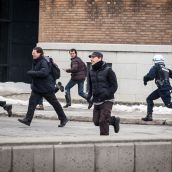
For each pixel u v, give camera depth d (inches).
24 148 697.0
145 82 1214.3
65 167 715.4
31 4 2007.9
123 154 744.3
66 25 1678.2
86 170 725.9
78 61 1443.2
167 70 1219.2
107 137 761.0
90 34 1659.7
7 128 1064.2
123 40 1637.6
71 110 1398.9
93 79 885.2
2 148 687.7
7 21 1985.7
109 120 890.7
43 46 1694.1
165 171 770.2
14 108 1379.2
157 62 1215.6
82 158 723.4
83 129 1094.4
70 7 1673.2
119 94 1632.6
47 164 708.0
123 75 1630.2
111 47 1635.1
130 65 1626.5
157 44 1621.6
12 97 1641.2
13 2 1995.6
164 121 1240.8
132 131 1091.3
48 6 1697.8
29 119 1090.1
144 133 1061.1
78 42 1665.8
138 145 753.0
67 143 722.2
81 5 1663.4
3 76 1987.0
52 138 739.4
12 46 1998.0
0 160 685.9
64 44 1670.8
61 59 1674.5
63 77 1670.8
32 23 2007.9
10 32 1994.3
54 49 1680.6
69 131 1048.8
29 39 2007.9
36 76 1064.8
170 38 1616.6
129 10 1632.6
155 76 1216.8
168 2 1617.9
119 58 1631.4
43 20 1707.7
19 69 2003.0
